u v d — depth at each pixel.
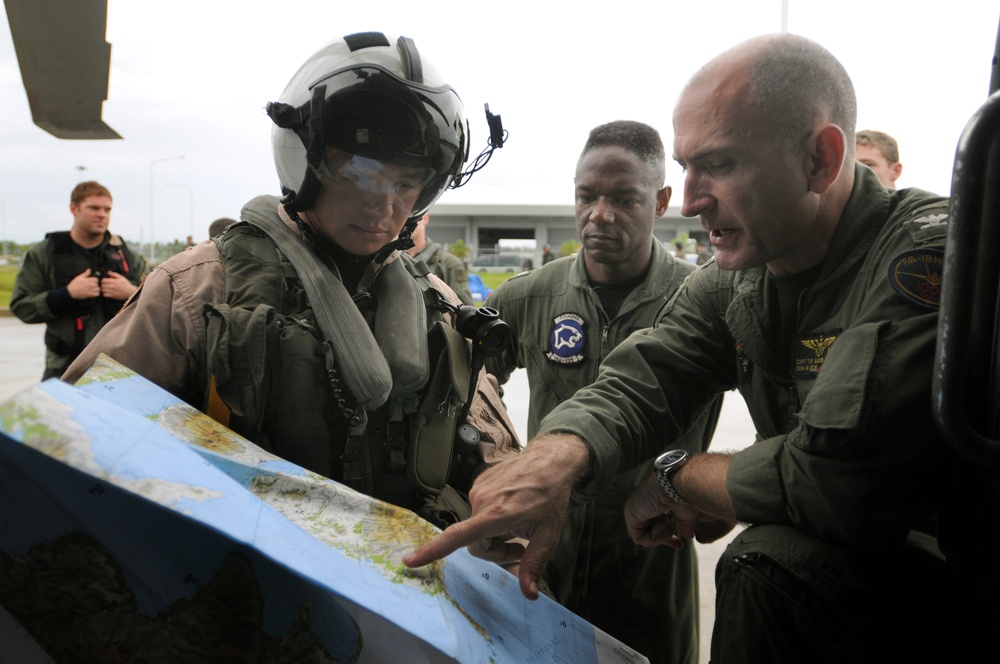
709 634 2.11
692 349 1.14
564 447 0.91
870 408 0.77
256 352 0.76
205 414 0.76
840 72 0.92
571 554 1.50
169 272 0.83
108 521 0.54
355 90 0.77
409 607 0.57
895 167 2.31
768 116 0.88
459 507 0.92
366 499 0.70
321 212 0.83
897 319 0.81
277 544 0.51
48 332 2.91
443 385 0.89
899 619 0.79
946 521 0.76
